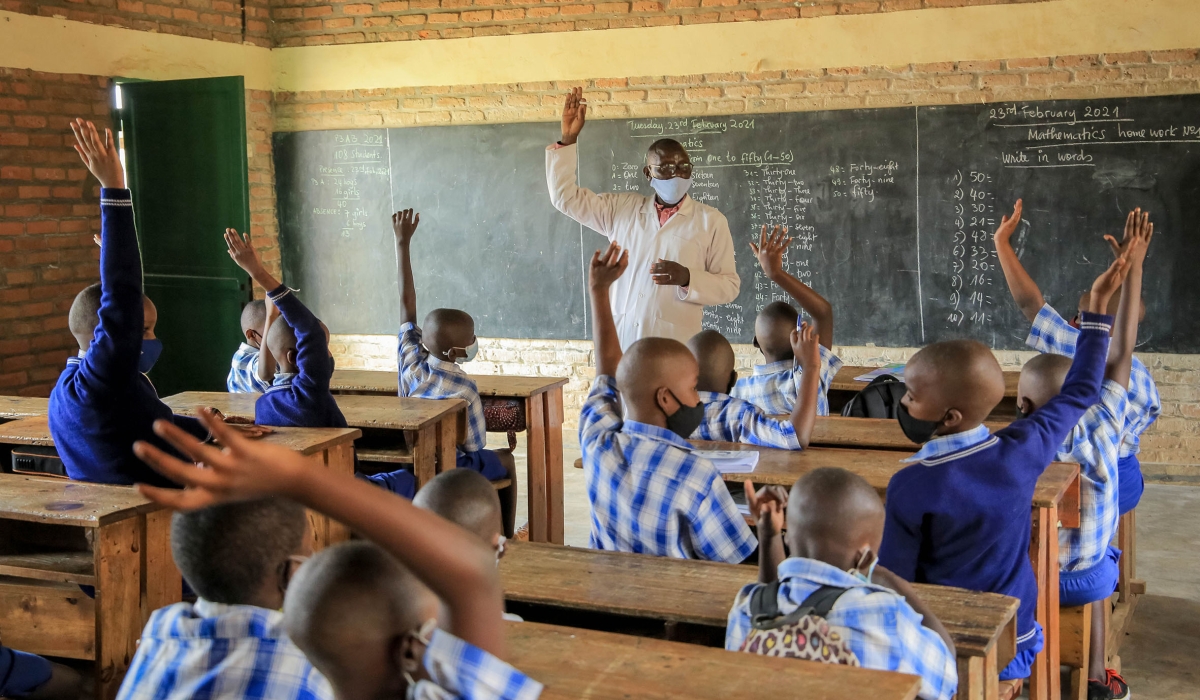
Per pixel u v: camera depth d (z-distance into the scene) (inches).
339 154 256.4
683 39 225.9
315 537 113.0
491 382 161.8
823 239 222.1
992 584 79.4
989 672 68.3
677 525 79.6
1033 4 201.5
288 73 257.9
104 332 91.6
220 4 245.9
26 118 205.6
